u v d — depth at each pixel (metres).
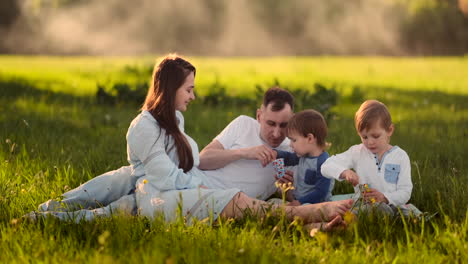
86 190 4.08
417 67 24.38
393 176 3.95
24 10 58.41
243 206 3.70
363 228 3.56
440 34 58.34
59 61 25.72
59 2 59.69
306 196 4.20
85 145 6.45
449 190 4.39
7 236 3.25
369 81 16.75
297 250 3.18
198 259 2.93
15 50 56.84
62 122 7.80
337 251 3.16
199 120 8.55
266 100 4.38
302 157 4.27
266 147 4.27
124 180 4.09
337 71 21.09
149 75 15.75
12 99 9.68
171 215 3.70
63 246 3.19
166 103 3.93
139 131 3.87
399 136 7.37
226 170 4.41
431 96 12.76
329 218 3.64
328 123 8.16
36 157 5.57
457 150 6.29
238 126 4.59
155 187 3.86
